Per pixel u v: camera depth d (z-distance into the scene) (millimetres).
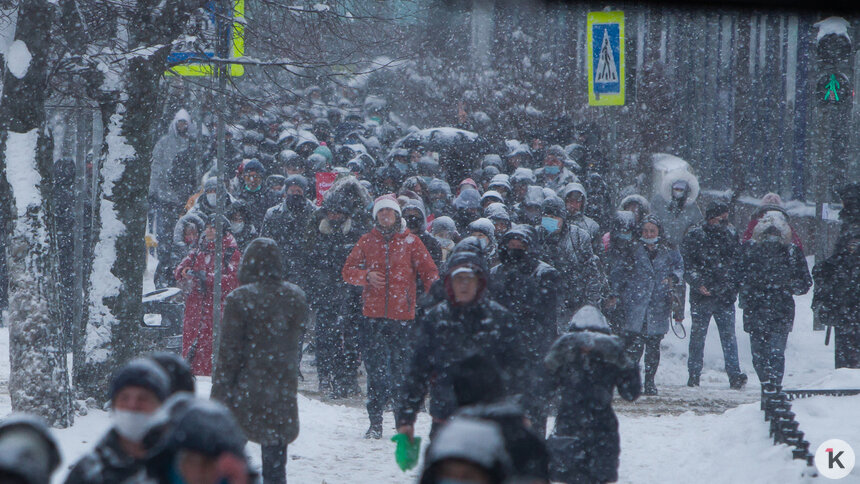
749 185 82688
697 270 53219
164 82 47344
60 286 36500
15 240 35594
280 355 27797
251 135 67938
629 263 51250
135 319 39531
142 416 14086
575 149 73875
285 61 45531
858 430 34031
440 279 31891
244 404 27453
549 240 45906
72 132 59469
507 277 31297
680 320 53781
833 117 66562
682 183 65688
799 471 29188
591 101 60375
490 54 84250
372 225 48094
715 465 33094
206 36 45156
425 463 10555
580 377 26750
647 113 79438
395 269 41094
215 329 41156
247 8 48156
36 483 9742
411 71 83812
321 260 47719
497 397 19344
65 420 35469
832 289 49188
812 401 39656
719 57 82688
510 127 81688
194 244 54875
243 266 28141
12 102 35781
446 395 25578
